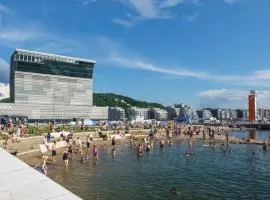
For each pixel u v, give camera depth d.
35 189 11.76
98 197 41.09
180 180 53.31
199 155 87.69
